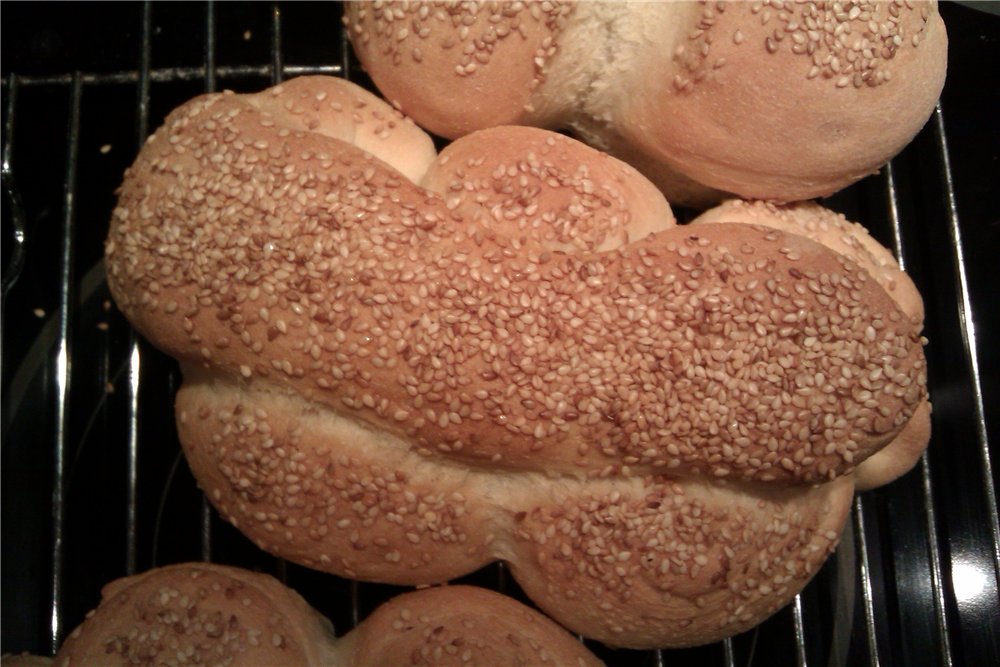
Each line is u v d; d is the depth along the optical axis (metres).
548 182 0.19
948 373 0.23
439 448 0.18
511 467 0.18
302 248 0.18
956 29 0.23
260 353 0.18
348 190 0.18
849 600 0.22
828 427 0.18
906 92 0.19
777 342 0.18
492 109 0.20
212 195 0.19
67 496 0.22
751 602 0.19
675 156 0.21
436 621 0.19
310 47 0.24
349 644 0.20
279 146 0.19
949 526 0.22
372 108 0.20
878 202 0.24
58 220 0.24
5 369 0.23
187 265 0.18
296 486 0.19
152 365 0.23
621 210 0.19
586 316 0.18
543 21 0.20
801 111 0.19
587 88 0.21
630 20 0.20
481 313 0.18
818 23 0.19
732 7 0.19
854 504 0.22
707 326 0.18
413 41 0.20
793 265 0.19
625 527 0.18
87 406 0.23
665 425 0.18
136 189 0.19
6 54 0.23
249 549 0.22
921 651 0.22
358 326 0.18
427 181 0.20
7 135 0.22
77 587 0.22
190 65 0.24
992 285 0.23
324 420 0.19
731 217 0.20
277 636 0.19
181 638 0.18
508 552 0.19
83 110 0.24
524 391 0.18
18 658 0.19
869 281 0.19
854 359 0.18
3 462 0.22
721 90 0.19
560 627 0.20
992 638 0.21
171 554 0.22
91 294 0.23
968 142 0.23
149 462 0.23
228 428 0.19
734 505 0.19
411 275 0.18
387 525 0.19
